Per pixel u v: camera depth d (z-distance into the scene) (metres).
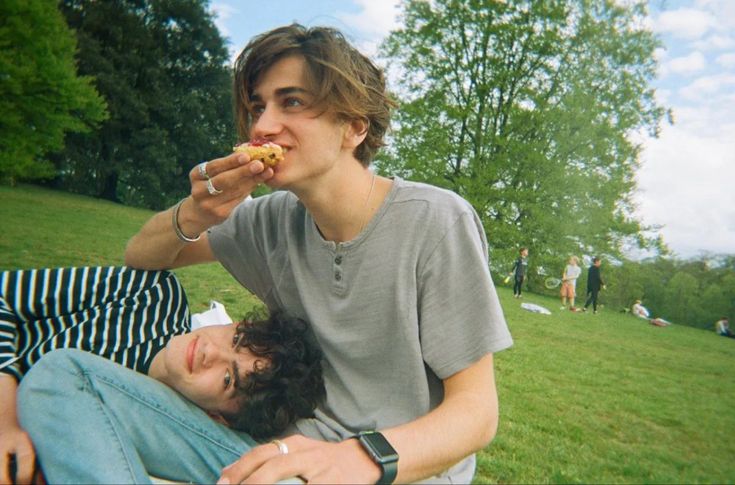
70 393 1.63
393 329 1.78
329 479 1.39
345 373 1.91
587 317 14.53
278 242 2.07
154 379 1.89
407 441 1.49
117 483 1.51
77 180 35.66
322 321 1.90
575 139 26.78
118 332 2.08
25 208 16.48
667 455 3.83
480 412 1.62
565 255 25.52
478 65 29.14
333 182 1.77
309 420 1.94
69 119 23.38
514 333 9.27
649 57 27.16
